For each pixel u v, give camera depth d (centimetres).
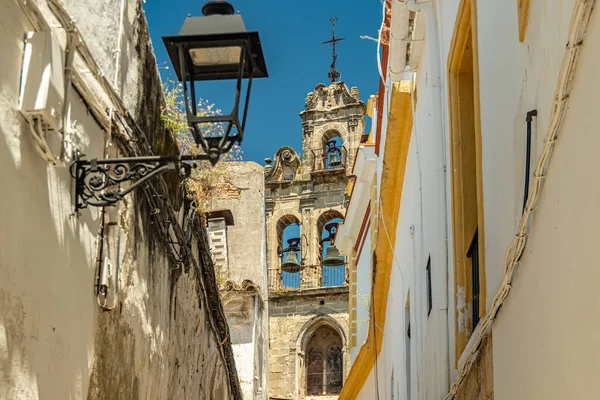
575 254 451
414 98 1259
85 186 679
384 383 1794
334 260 3319
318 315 4128
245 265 2642
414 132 1252
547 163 503
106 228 768
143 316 904
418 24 1129
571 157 459
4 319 562
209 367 1423
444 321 938
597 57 421
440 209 980
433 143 1022
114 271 782
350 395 2434
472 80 932
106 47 796
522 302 564
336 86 4491
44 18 627
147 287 919
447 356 918
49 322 636
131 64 867
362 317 2250
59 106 626
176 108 1023
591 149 428
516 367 584
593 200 424
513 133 623
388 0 1262
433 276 1023
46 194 630
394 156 1496
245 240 2683
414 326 1265
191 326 1223
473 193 899
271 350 4125
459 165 911
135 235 862
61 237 660
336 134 4431
